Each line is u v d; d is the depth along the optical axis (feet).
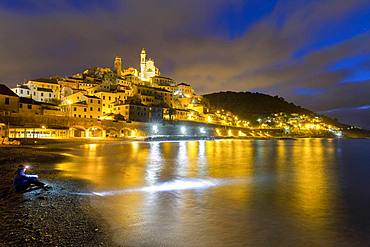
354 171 119.65
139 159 148.77
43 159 127.24
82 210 50.49
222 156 182.09
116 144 265.95
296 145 382.42
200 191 70.69
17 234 37.96
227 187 77.10
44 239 36.73
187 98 582.76
